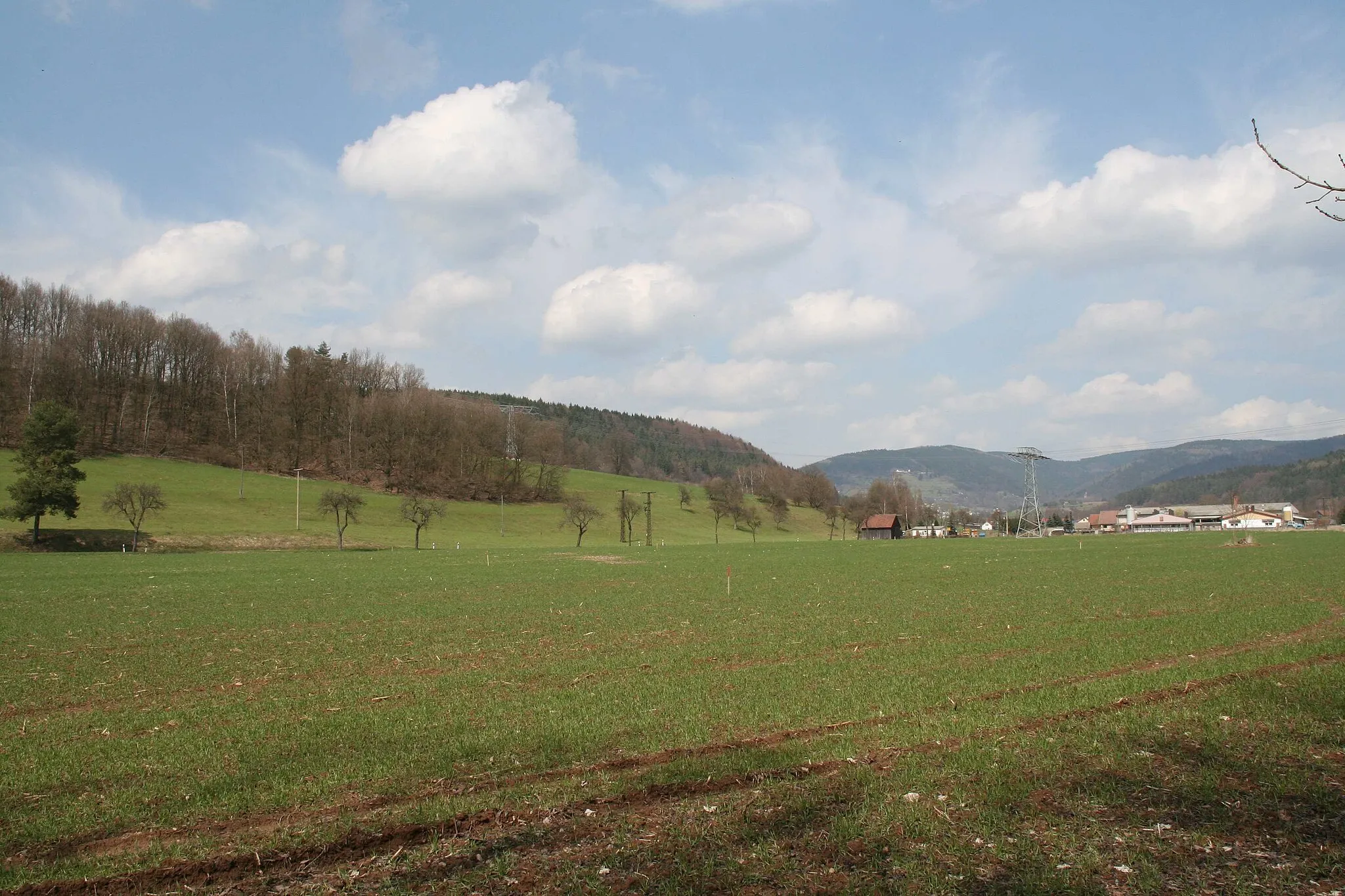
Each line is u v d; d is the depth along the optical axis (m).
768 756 12.22
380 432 150.12
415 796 11.04
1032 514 165.62
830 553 77.06
